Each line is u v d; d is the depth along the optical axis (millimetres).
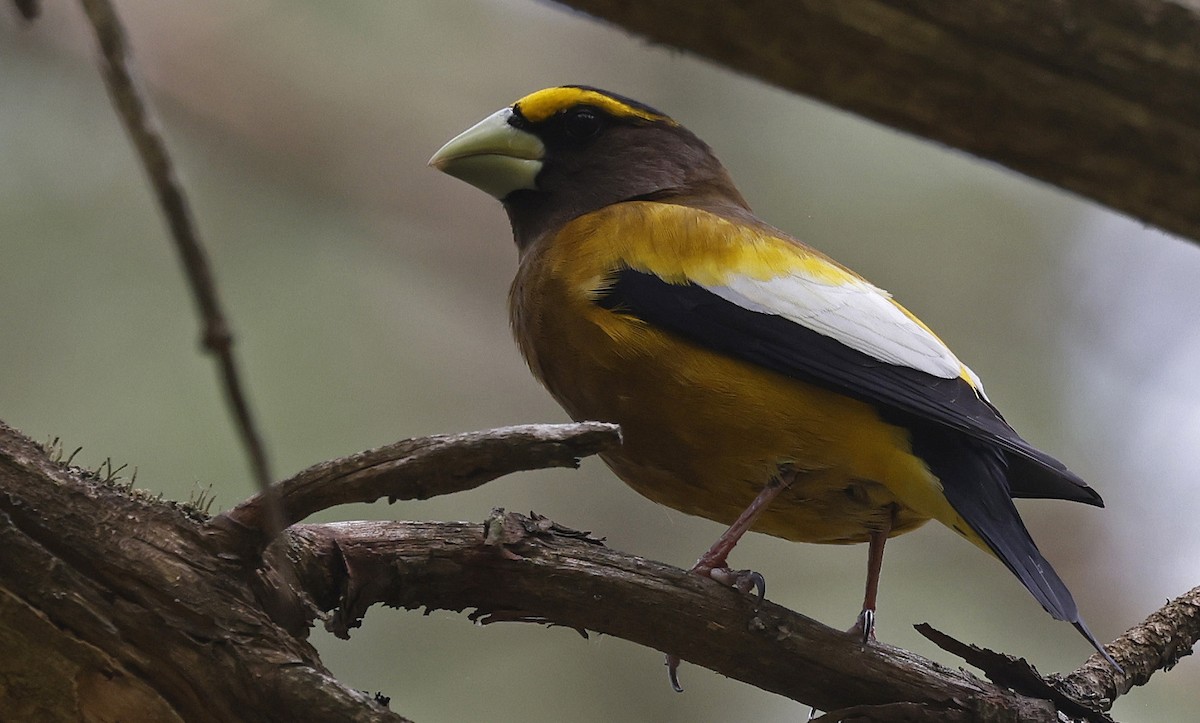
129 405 11602
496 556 6227
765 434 7461
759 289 7855
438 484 5281
